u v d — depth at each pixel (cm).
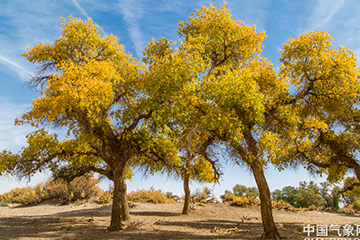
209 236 882
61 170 1367
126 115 1145
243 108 911
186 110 1019
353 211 2184
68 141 1198
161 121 1129
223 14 1356
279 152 927
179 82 972
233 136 896
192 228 1109
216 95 898
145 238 802
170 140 1162
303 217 1700
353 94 1115
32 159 1208
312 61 1087
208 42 1322
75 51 1102
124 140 1119
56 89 851
